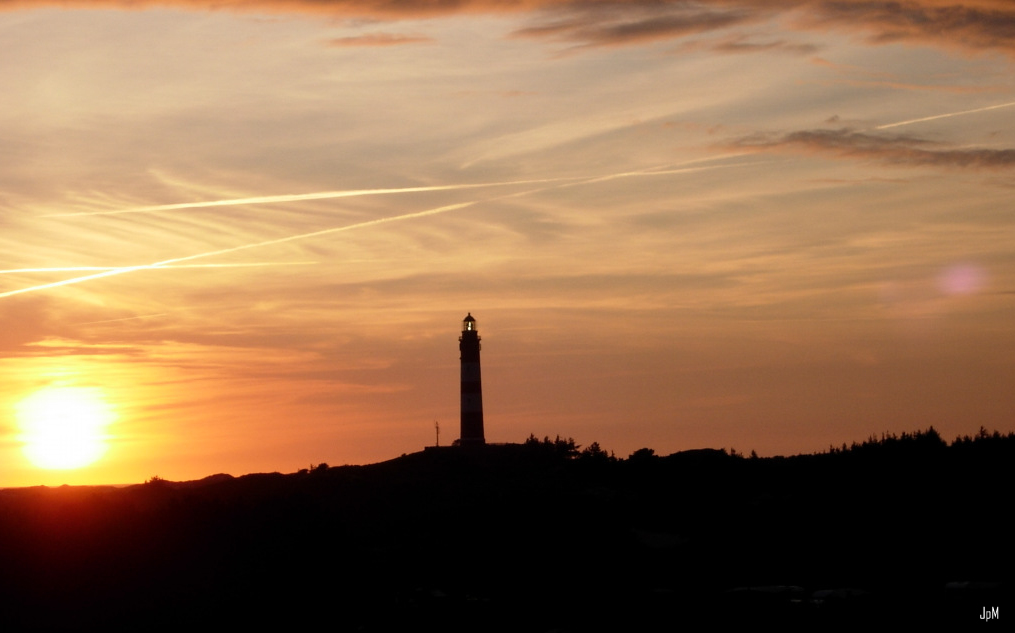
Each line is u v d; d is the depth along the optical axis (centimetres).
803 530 9338
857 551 8688
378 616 7338
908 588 7419
